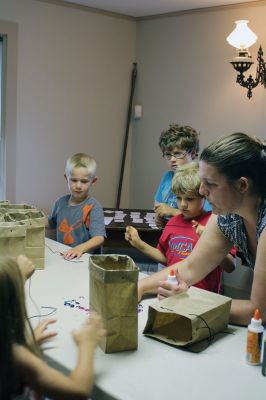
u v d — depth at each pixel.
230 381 1.27
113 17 4.39
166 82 4.39
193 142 3.05
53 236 3.22
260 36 3.68
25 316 1.20
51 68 4.08
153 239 3.16
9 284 1.13
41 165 4.15
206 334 1.46
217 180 1.45
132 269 1.42
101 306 1.39
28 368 1.12
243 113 3.85
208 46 4.04
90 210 2.71
